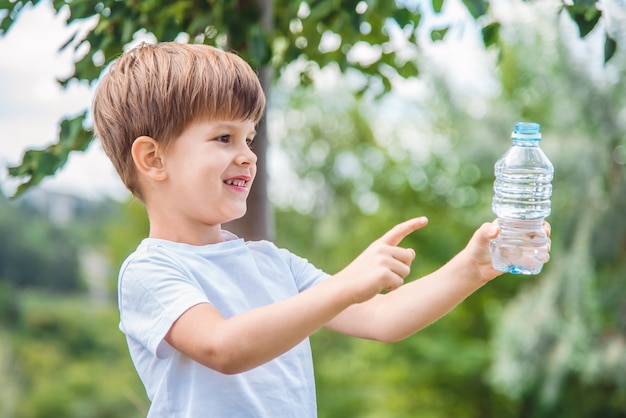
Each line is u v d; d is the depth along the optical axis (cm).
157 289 132
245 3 222
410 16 236
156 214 144
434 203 1155
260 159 223
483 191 1073
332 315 121
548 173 146
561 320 740
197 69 139
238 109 139
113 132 145
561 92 713
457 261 149
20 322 1853
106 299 1853
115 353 1712
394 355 1083
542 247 143
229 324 123
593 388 875
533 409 1009
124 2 204
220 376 135
